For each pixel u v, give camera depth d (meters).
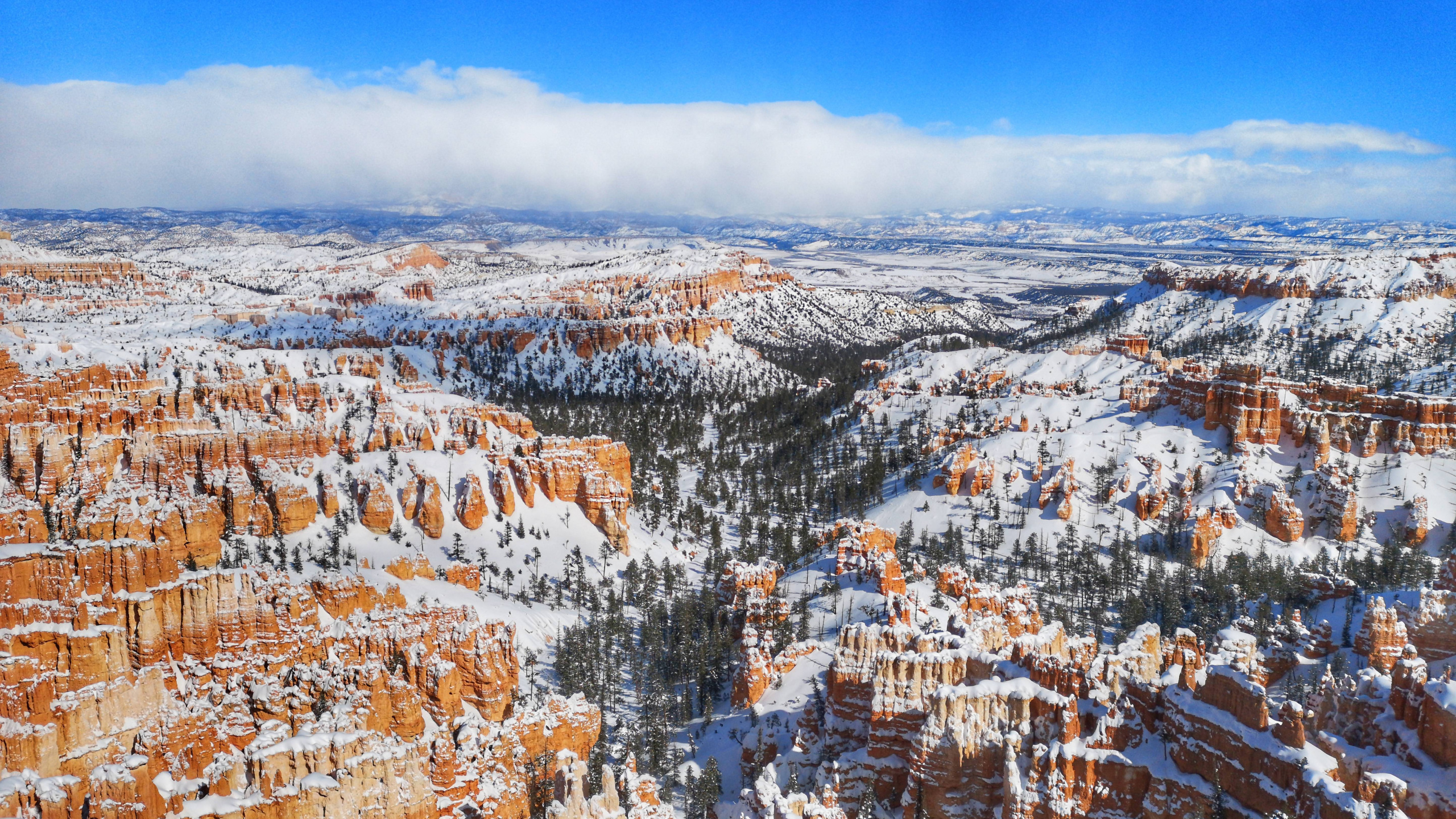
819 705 119.81
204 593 110.75
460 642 129.25
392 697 110.50
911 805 95.31
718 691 156.12
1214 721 81.75
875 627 114.44
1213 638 150.62
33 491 191.38
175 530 161.38
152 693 96.06
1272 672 116.00
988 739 92.81
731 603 180.25
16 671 88.25
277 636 114.81
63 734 89.38
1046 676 97.69
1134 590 198.50
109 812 84.31
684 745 137.62
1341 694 88.12
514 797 105.56
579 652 163.12
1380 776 73.38
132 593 105.38
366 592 134.88
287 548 190.25
